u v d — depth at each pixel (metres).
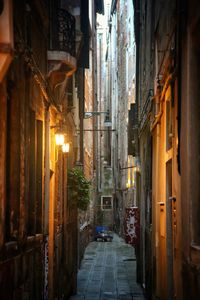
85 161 35.56
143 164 19.84
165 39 11.80
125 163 45.91
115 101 61.25
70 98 18.34
